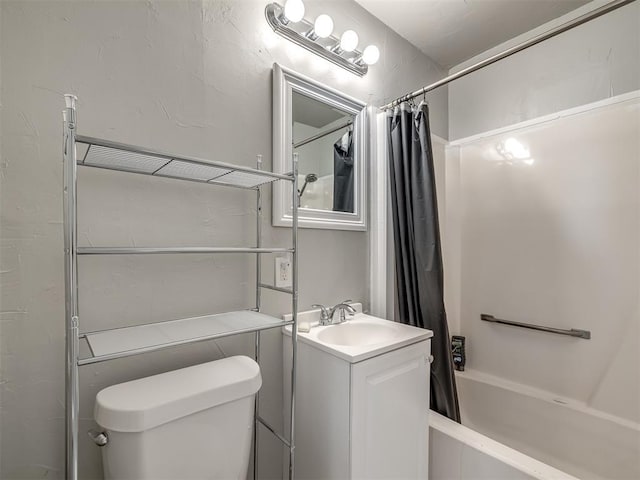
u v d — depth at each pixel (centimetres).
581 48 178
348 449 102
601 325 163
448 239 221
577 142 172
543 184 184
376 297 167
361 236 167
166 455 77
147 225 100
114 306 94
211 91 114
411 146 160
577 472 158
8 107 80
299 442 124
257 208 125
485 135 208
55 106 85
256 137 125
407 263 160
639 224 153
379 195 168
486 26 187
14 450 80
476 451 124
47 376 84
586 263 168
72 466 62
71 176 63
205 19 113
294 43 138
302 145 141
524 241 192
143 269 99
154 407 75
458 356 212
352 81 163
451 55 215
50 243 84
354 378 101
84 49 90
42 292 84
